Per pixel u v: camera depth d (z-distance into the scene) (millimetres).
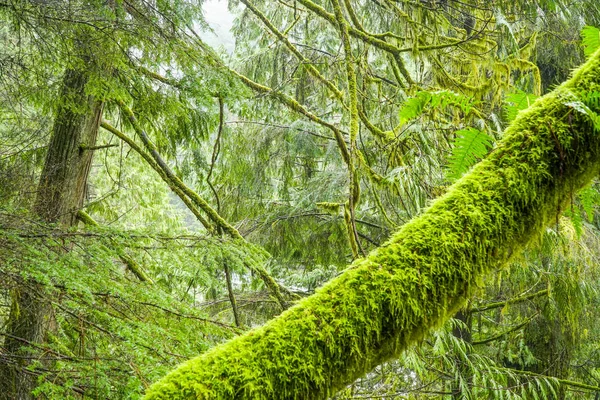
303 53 5836
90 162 4656
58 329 3656
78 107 4289
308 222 6680
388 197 5113
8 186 4086
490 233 938
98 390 2594
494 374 5141
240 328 3543
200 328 3352
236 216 6887
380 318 872
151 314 3328
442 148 4191
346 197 6102
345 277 909
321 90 5660
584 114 981
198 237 3758
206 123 4527
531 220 970
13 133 4688
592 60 1051
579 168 986
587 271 5684
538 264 5945
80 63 3736
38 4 3379
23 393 3189
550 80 6383
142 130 4887
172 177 4465
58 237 3232
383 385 5145
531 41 4773
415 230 946
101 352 2963
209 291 6895
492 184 972
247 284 7059
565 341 6656
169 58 3852
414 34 4320
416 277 894
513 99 1155
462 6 4777
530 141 990
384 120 4883
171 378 808
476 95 4527
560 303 5918
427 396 5188
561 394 6695
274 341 841
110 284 3113
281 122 6402
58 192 4336
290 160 6551
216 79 4012
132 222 9008
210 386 795
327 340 844
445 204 972
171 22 3803
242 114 4371
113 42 3676
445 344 4781
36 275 2627
